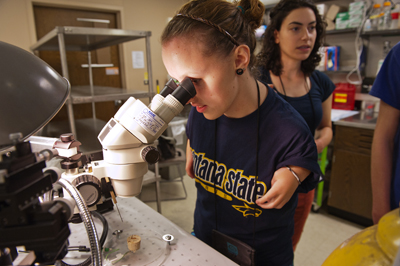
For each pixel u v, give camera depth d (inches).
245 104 30.5
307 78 57.8
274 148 31.0
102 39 84.7
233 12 25.6
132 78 146.6
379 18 93.8
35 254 15.9
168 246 29.2
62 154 23.8
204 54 23.2
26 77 17.3
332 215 97.5
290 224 35.7
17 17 108.3
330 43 114.0
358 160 86.4
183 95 23.0
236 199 33.8
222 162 34.7
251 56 29.0
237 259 32.5
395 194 39.5
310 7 52.4
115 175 24.1
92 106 124.2
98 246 20.1
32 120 17.0
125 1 135.7
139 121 22.3
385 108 39.7
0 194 13.6
